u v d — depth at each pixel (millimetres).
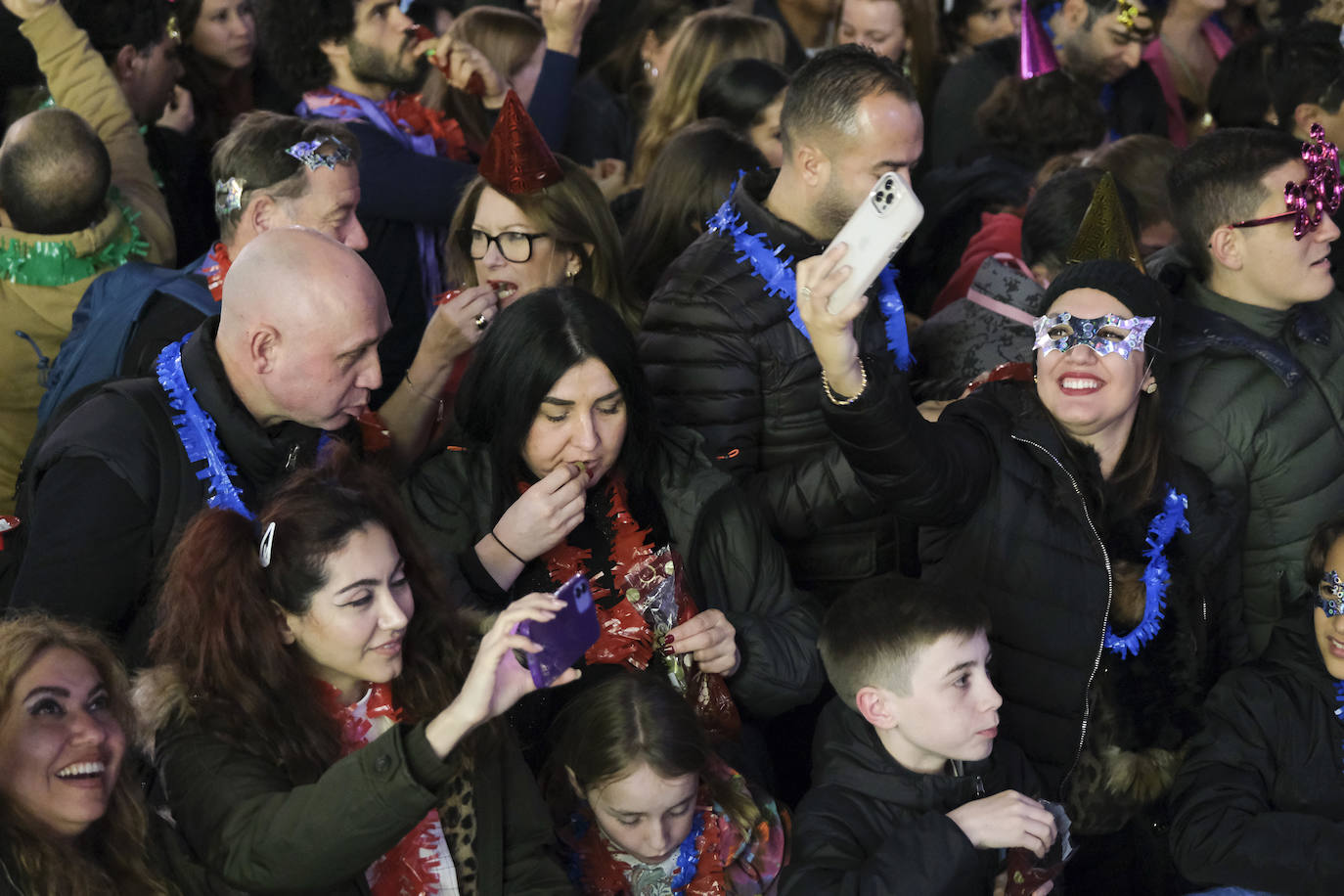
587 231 3482
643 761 2531
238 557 2307
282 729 2299
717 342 3164
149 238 3904
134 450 2584
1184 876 2971
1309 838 2855
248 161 3320
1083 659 2900
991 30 6059
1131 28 5270
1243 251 3373
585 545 2893
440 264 4148
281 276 2600
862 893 2494
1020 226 4367
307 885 2160
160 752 2320
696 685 2838
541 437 2797
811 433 3209
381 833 2129
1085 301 2867
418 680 2447
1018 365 3131
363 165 3959
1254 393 3301
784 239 3209
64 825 2160
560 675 2219
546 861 2520
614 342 2793
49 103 4105
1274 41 4512
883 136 3088
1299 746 2990
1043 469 2896
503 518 2773
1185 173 3463
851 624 2689
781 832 2793
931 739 2635
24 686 2150
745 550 3004
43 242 3561
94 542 2535
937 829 2525
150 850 2277
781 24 6332
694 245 3318
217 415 2631
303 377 2613
